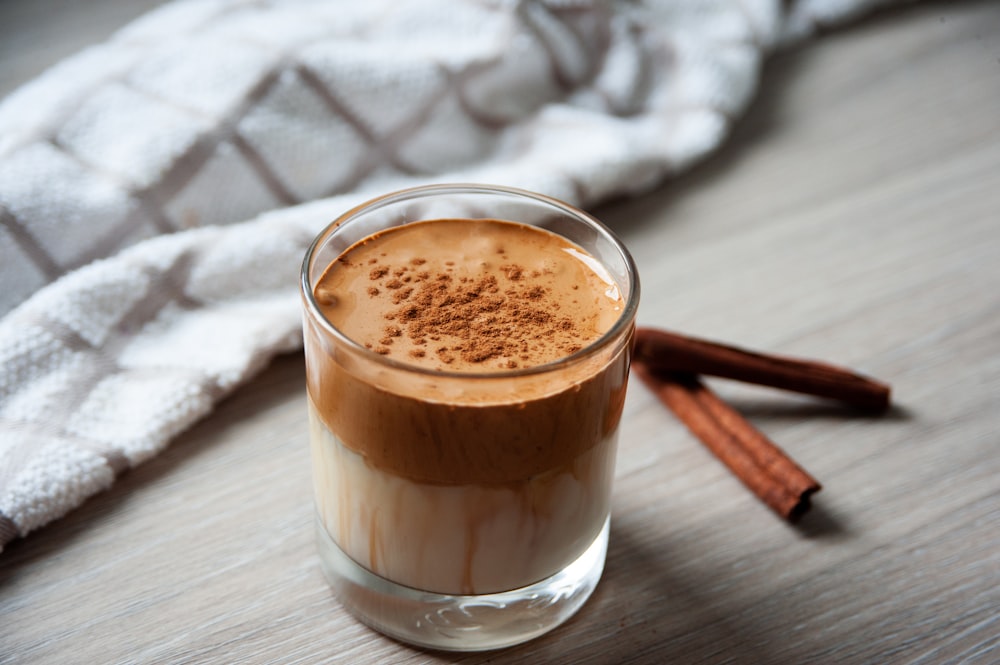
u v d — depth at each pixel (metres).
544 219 0.47
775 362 0.54
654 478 0.52
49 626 0.46
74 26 0.72
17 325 0.52
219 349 0.53
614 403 0.43
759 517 0.50
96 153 0.58
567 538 0.44
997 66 0.75
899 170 0.67
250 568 0.48
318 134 0.61
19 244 0.55
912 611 0.47
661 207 0.64
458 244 0.47
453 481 0.42
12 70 0.67
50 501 0.48
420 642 0.45
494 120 0.66
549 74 0.68
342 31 0.66
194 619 0.46
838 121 0.71
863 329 0.58
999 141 0.69
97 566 0.48
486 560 0.44
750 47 0.71
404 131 0.63
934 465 0.52
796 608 0.47
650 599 0.47
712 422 0.52
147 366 0.53
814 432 0.53
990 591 0.48
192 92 0.60
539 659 0.45
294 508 0.50
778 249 0.62
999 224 0.63
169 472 0.51
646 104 0.69
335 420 0.43
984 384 0.55
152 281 0.54
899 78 0.74
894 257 0.61
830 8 0.78
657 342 0.53
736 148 0.69
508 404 0.41
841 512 0.50
